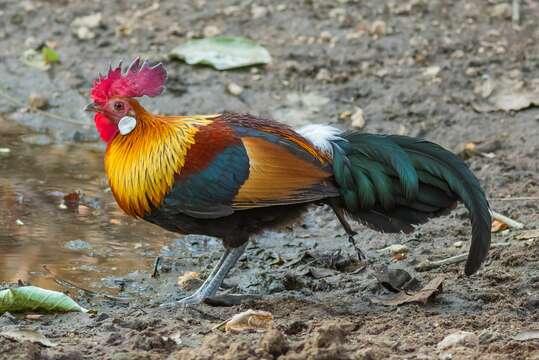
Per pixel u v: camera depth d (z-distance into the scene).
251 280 11.66
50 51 18.39
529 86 17.09
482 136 15.93
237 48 18.36
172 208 10.48
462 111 16.66
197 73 17.98
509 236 12.56
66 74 18.22
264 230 10.77
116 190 10.84
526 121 16.31
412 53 18.42
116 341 9.09
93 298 11.05
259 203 10.14
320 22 19.61
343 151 10.49
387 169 10.37
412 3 20.22
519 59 18.17
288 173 10.20
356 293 10.98
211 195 10.27
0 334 9.16
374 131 16.22
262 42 18.95
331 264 12.05
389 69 17.97
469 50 18.52
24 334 9.16
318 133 10.67
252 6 20.28
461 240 12.67
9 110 17.34
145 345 8.90
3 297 10.12
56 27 19.73
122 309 10.66
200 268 12.12
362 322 9.83
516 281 10.94
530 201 13.71
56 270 11.80
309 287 11.26
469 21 19.58
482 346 8.87
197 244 12.92
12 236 12.76
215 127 10.52
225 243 10.79
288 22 19.64
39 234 12.86
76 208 13.79
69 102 17.56
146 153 10.52
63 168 15.24
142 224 13.43
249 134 10.42
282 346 8.39
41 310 10.22
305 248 12.75
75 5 20.48
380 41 18.88
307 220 13.70
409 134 16.05
